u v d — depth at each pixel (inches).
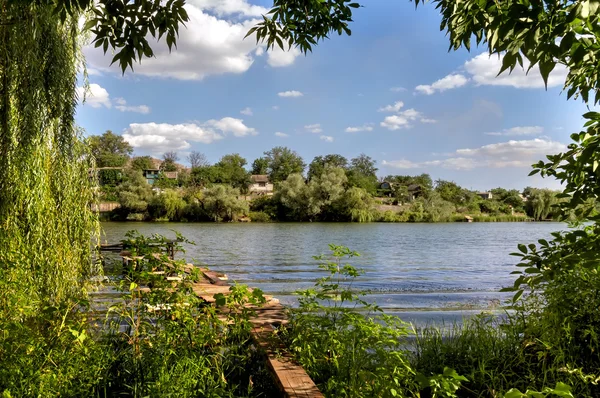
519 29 77.0
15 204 212.2
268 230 1513.3
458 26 131.4
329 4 183.2
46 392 112.0
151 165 3216.0
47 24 226.5
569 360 144.2
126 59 133.3
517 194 3063.5
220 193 1993.1
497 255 852.0
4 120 210.4
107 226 1593.3
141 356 143.6
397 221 2251.5
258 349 163.0
